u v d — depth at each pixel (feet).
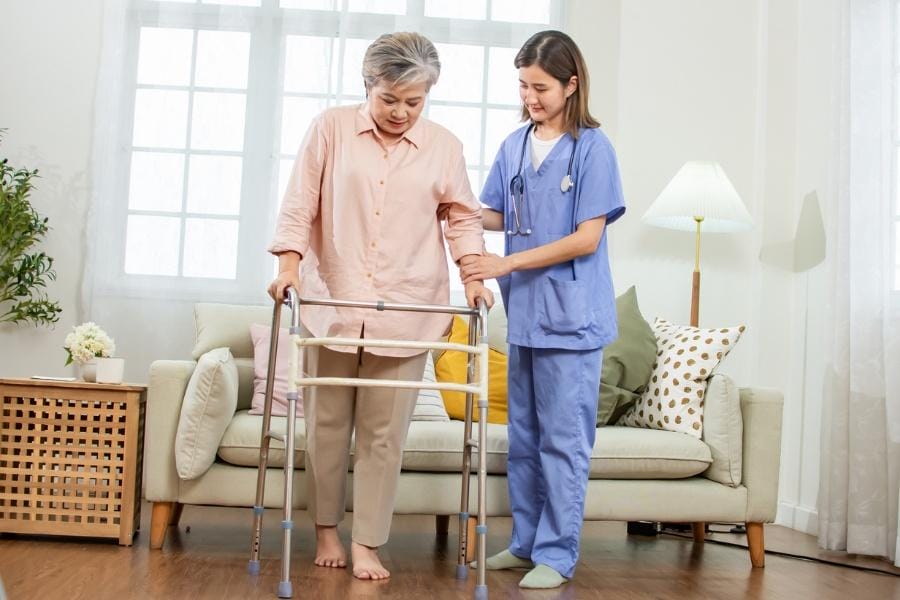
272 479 9.48
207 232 13.21
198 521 11.27
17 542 9.53
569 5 13.82
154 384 9.51
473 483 9.54
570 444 8.73
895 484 10.62
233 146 13.34
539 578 8.43
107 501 9.68
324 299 7.91
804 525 12.59
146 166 13.24
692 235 13.61
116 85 13.25
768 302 13.34
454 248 8.65
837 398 11.10
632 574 9.28
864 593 8.82
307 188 8.37
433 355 11.44
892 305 10.91
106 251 13.07
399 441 8.45
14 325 13.09
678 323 13.50
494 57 13.64
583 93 8.84
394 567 9.04
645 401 10.80
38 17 13.38
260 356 11.03
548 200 8.87
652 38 13.80
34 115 13.29
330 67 13.43
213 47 13.41
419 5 13.55
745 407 10.09
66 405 9.78
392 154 8.39
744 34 13.88
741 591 8.68
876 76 10.98
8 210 12.48
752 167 13.76
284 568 7.52
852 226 10.98
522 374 9.11
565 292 8.69
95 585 7.72
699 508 9.82
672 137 13.73
